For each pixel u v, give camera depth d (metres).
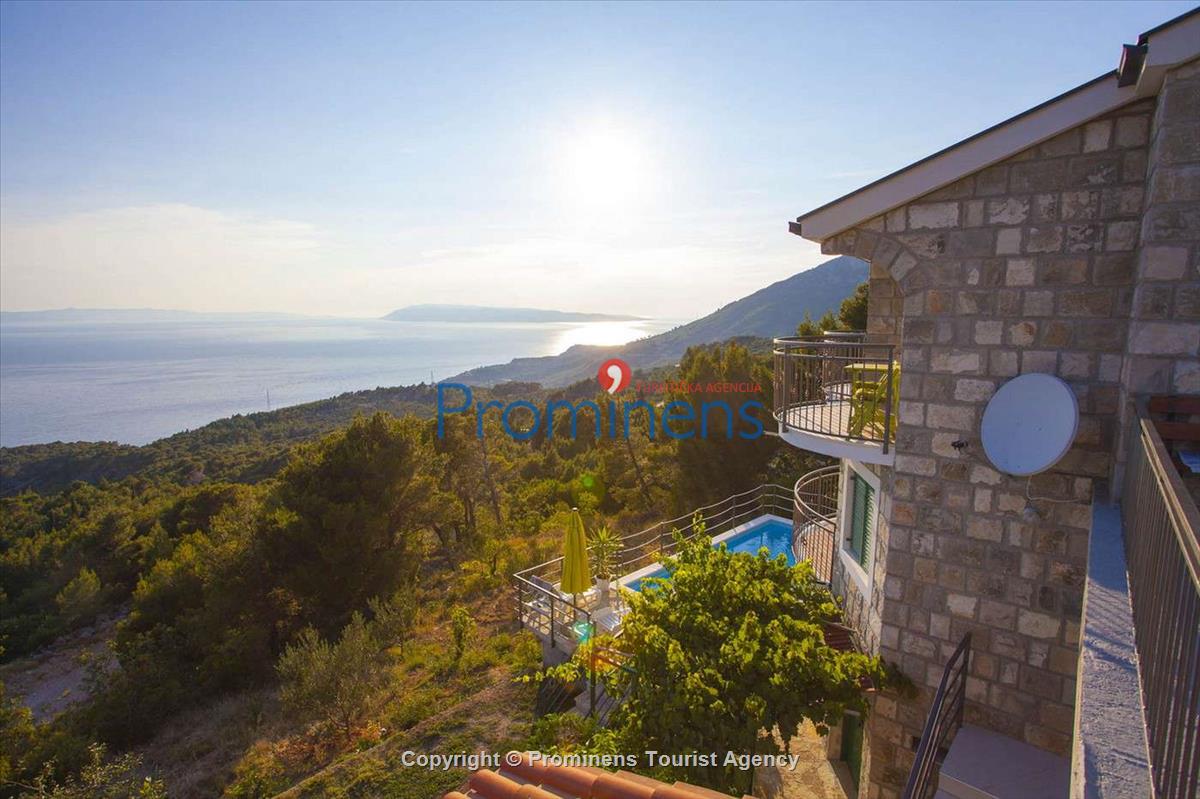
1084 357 5.48
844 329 22.31
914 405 6.38
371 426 22.25
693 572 7.00
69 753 14.77
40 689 24.52
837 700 6.06
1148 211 4.59
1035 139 5.43
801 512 10.62
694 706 5.58
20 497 65.81
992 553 6.05
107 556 37.41
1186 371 4.48
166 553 33.12
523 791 3.80
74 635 30.97
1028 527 5.86
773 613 6.74
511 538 25.77
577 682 10.42
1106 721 2.31
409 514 23.02
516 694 11.43
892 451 6.70
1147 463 3.25
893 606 6.68
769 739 5.85
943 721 5.82
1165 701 2.04
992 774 5.61
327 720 12.77
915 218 6.21
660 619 6.65
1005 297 5.80
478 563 22.78
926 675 6.52
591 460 35.62
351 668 12.85
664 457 26.48
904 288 6.33
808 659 5.98
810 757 9.14
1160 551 2.52
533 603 12.88
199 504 36.62
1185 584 1.96
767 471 21.69
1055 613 5.77
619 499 28.83
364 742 11.48
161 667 18.08
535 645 13.66
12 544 47.28
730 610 6.69
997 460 5.65
